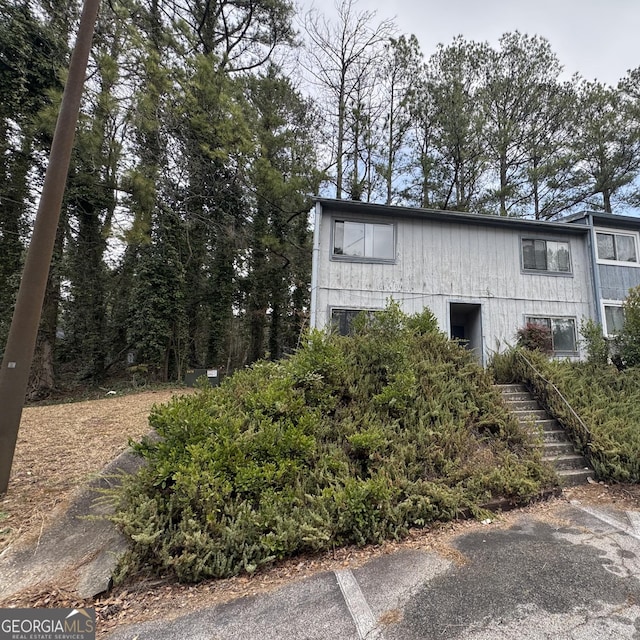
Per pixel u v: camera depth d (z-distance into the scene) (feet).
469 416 18.45
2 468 11.80
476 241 34.47
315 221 31.48
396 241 32.94
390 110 56.13
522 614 8.14
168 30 37.01
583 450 18.02
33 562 9.30
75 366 44.04
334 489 12.48
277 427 13.62
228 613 8.37
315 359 18.08
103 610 8.31
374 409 17.24
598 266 35.78
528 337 31.78
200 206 46.80
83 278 43.16
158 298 42.65
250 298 57.21
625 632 7.52
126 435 18.07
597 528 12.48
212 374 35.06
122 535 10.30
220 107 36.91
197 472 10.87
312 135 54.44
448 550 11.12
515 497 14.37
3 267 37.42
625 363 26.61
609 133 49.73
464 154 50.88
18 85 35.42
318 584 9.50
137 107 32.83
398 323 22.04
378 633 7.65
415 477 14.24
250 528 10.45
